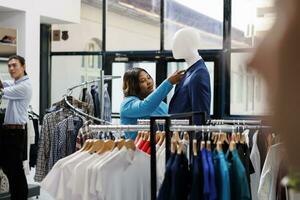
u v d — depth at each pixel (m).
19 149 4.48
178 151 2.09
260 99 0.40
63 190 2.44
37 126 5.89
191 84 2.91
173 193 2.03
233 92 7.59
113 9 8.70
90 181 2.38
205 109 2.89
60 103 5.11
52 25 8.94
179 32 3.09
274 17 0.40
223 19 7.83
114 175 2.40
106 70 8.70
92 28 8.83
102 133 2.77
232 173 2.07
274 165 2.20
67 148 4.95
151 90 3.21
